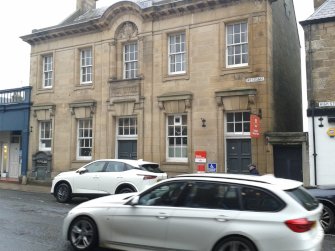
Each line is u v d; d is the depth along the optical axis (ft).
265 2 53.01
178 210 21.13
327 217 31.48
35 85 76.69
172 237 20.97
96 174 45.93
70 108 70.64
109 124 65.87
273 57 55.52
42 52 76.18
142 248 21.91
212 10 56.85
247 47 54.34
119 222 22.74
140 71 62.95
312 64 48.49
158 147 60.08
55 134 72.54
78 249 23.90
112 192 44.39
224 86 55.01
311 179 47.06
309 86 48.47
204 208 20.63
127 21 65.21
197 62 57.62
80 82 71.20
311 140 47.62
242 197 20.16
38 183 73.46
